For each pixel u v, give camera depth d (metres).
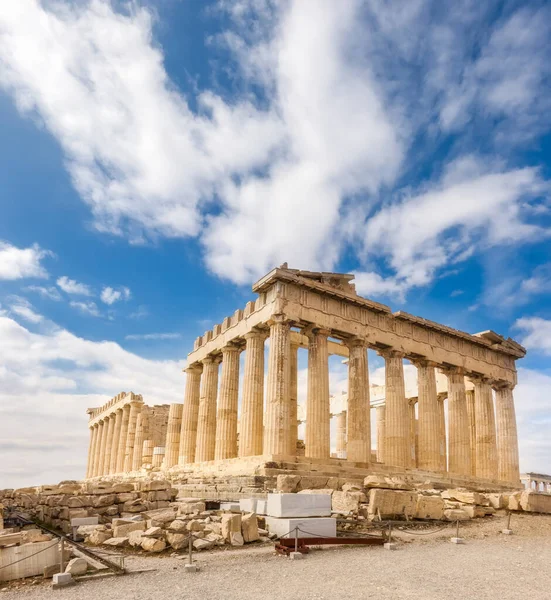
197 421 46.88
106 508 22.23
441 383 52.28
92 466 81.75
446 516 24.77
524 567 14.83
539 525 24.41
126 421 66.69
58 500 23.27
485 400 47.09
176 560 14.77
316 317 36.41
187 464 42.69
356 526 20.48
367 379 37.97
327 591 11.52
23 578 13.48
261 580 12.49
